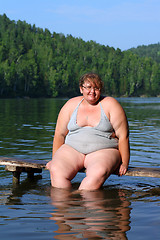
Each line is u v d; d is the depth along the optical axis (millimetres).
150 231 2082
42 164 3691
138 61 126375
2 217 2385
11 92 82000
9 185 3572
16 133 8719
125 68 122438
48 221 2281
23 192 3221
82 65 112562
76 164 3475
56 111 20812
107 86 113312
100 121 3533
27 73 86250
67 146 3605
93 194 3078
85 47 141500
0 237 2000
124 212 2506
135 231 2082
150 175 3523
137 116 17062
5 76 79500
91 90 3492
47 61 98375
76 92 104062
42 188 3402
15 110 21828
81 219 2318
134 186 3547
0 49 92875
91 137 3516
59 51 114438
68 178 3387
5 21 139750
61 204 2732
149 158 5332
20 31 128875
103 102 3607
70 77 100938
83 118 3588
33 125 11102
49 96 91750
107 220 2299
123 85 118500
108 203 2779
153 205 2734
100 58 127938
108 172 3318
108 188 3412
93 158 3430
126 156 3613
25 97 83188
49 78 91312
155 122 13094
